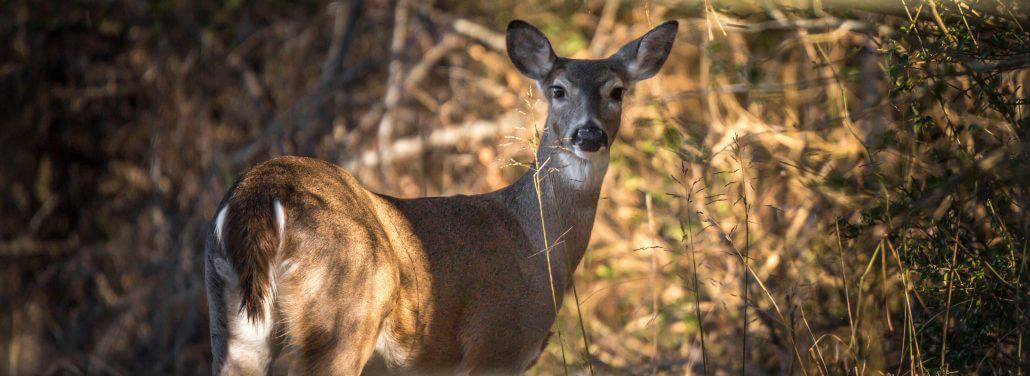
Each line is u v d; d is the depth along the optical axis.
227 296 7.16
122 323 14.57
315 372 7.14
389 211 8.20
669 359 11.36
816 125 10.65
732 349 11.13
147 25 16.97
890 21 9.33
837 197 8.77
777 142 11.12
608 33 17.48
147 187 16.03
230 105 17.20
